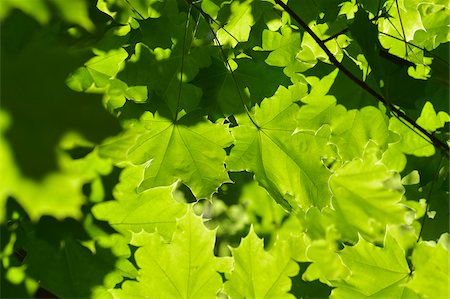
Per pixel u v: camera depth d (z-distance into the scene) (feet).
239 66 4.89
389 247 4.72
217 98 4.85
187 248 4.55
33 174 2.67
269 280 4.69
